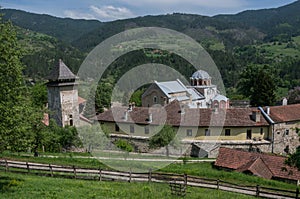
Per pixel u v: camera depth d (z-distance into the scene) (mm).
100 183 34594
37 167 41531
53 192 28641
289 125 68125
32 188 29812
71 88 72250
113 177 37156
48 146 58406
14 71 28766
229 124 63281
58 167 38375
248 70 115750
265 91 103188
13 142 28641
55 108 71688
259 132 65438
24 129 28734
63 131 57969
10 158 48438
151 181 36625
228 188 35438
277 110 69500
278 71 170625
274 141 66000
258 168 47219
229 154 52531
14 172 38656
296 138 69188
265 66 136500
